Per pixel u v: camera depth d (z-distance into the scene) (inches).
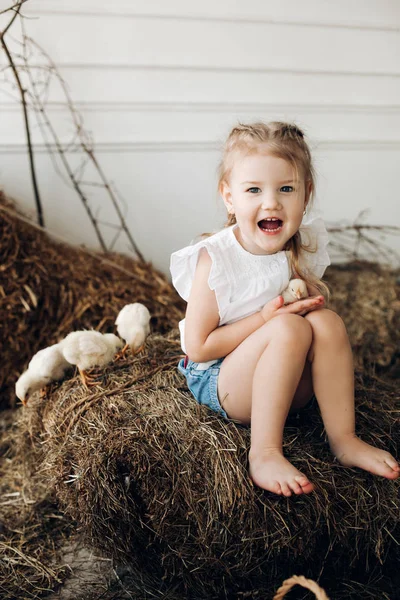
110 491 78.0
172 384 91.0
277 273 83.4
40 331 127.7
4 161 139.6
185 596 80.7
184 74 140.3
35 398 100.3
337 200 157.9
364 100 150.4
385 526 78.7
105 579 85.4
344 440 80.1
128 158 144.6
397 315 141.6
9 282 125.9
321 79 146.5
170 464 77.3
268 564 76.9
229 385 81.7
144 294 135.5
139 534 80.0
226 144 82.3
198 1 135.0
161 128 143.6
